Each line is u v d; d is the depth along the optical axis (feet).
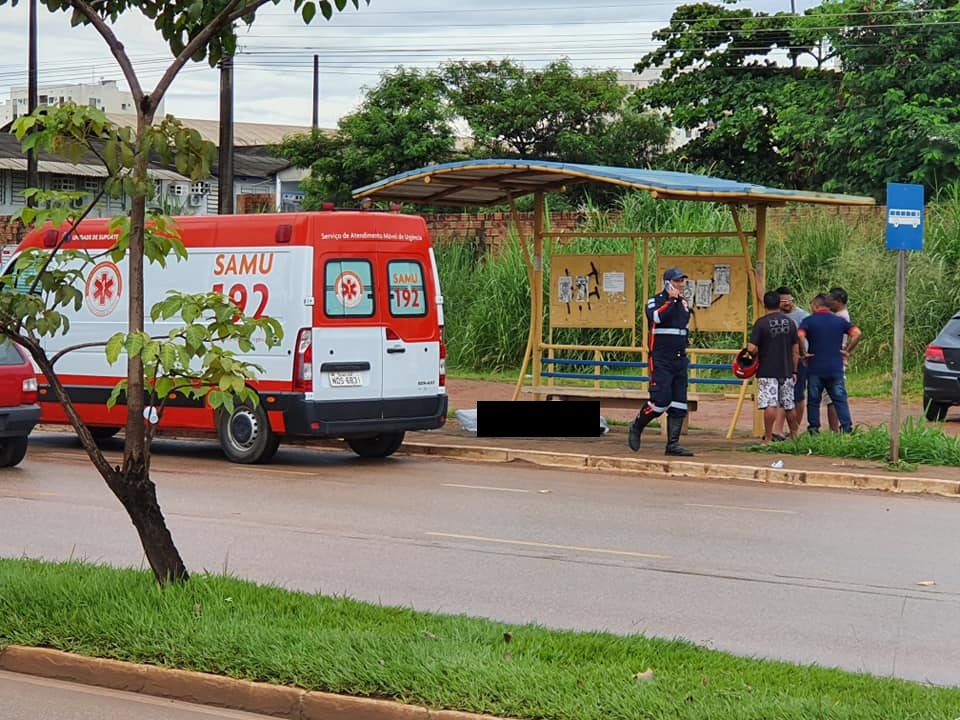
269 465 52.95
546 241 94.12
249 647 22.11
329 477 49.55
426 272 54.65
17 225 125.70
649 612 28.35
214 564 32.68
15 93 366.02
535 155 137.90
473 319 93.20
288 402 50.96
